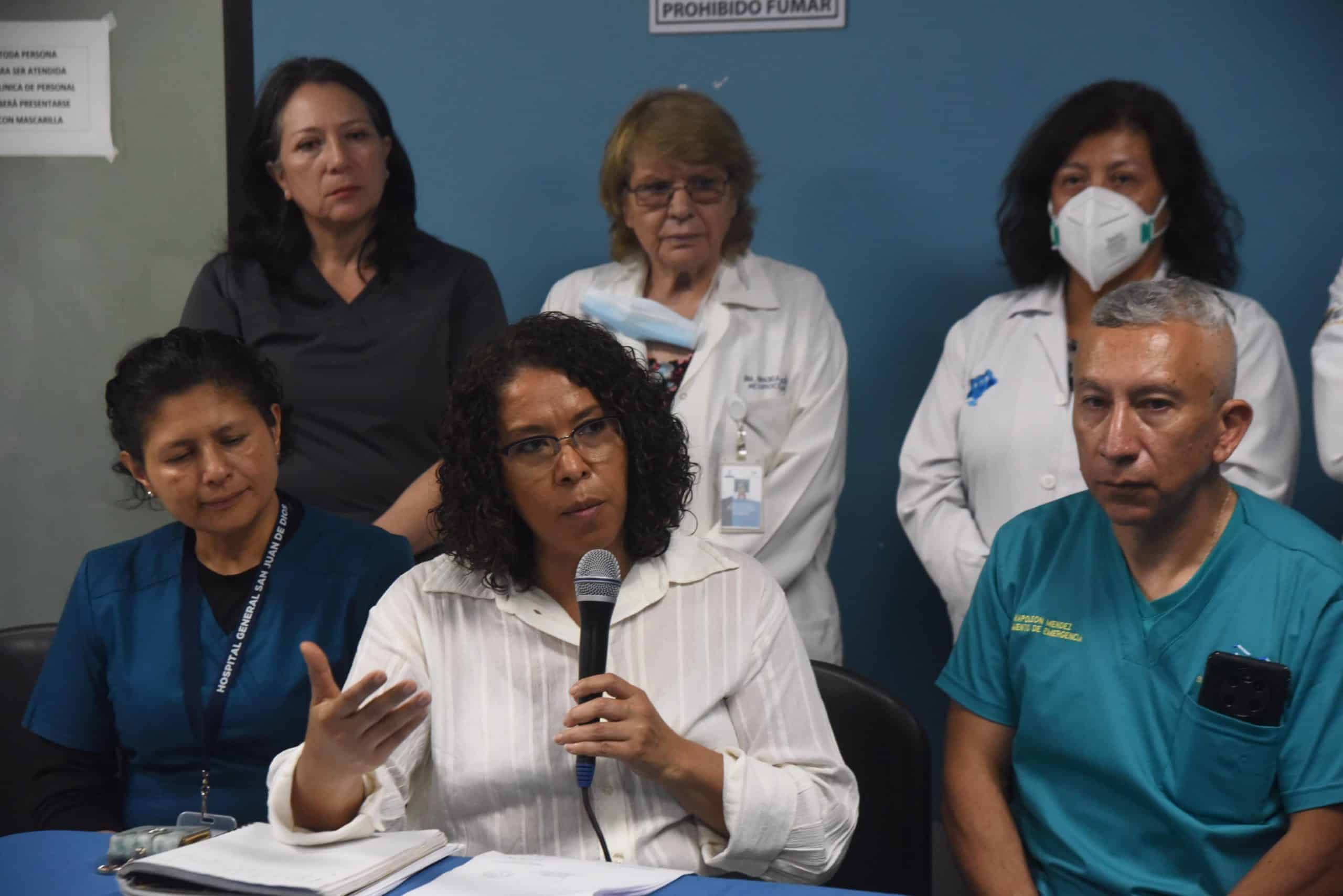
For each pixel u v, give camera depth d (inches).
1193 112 122.3
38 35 132.3
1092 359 66.4
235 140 132.7
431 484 102.0
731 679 65.7
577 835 63.2
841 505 131.5
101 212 134.3
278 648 76.5
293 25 133.0
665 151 104.7
